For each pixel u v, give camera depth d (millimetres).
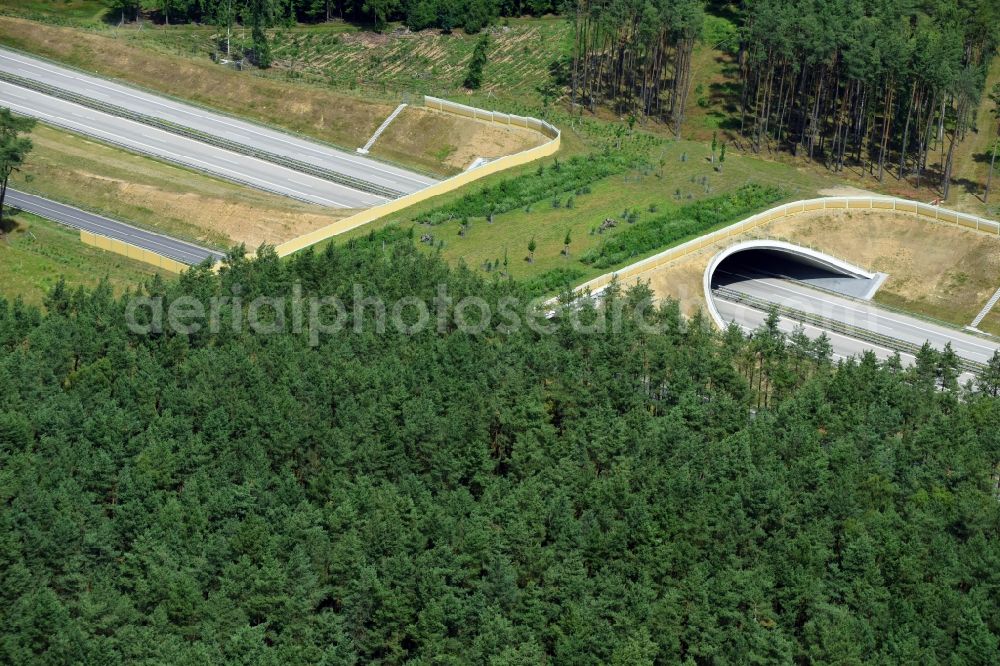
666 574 130000
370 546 129875
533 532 131625
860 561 130000
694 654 125500
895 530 135375
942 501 139875
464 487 137375
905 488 142625
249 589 125000
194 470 139125
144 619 123812
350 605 125438
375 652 127188
